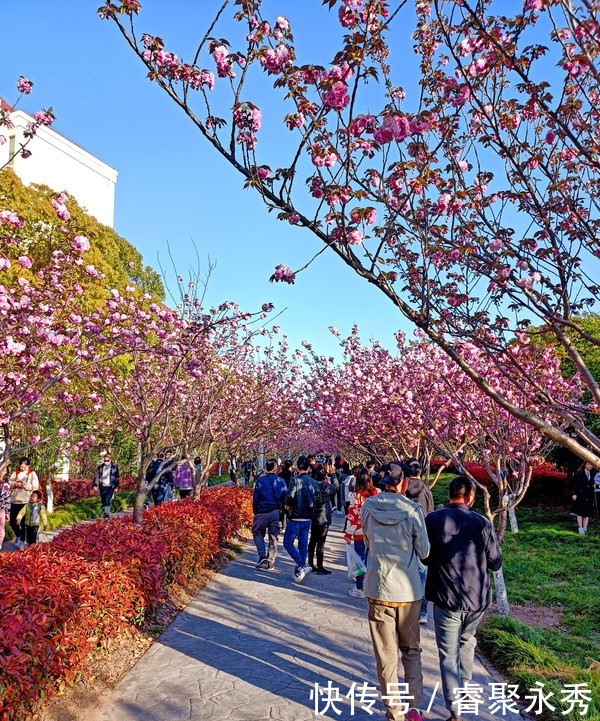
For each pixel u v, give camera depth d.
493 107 3.86
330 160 3.20
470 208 4.44
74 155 24.64
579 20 2.82
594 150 3.41
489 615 6.60
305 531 8.87
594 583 8.48
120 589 5.47
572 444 3.01
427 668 5.24
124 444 20.70
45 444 14.00
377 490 7.67
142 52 3.37
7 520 11.17
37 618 4.00
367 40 3.10
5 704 3.53
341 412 13.69
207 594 7.91
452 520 4.27
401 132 3.05
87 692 4.54
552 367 7.40
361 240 3.15
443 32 3.42
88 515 16.52
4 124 5.79
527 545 11.22
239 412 14.70
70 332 6.62
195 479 12.37
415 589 4.13
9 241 6.15
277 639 6.01
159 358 10.09
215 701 4.48
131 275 29.36
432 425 7.33
